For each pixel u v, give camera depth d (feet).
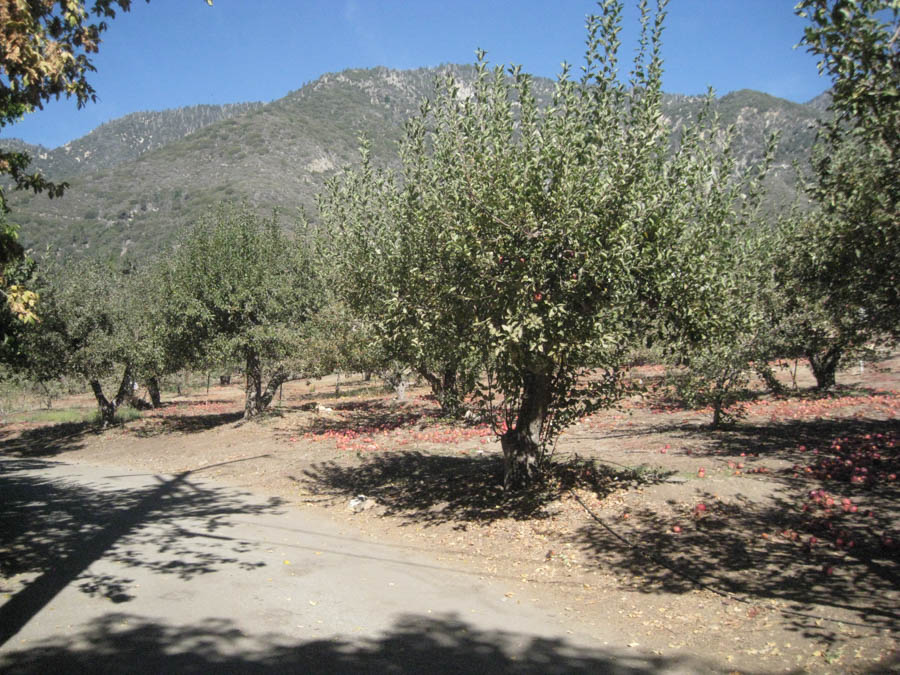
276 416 74.54
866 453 30.76
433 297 26.07
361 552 26.78
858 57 16.46
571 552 24.21
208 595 21.20
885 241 21.76
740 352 40.11
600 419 57.26
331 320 66.80
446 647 16.62
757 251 28.53
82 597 21.09
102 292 80.69
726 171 23.04
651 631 17.20
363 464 45.65
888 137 18.12
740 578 19.70
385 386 109.09
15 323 44.55
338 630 17.93
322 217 42.91
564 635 17.34
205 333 71.41
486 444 47.88
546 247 21.98
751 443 37.65
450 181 25.45
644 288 24.11
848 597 17.25
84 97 21.88
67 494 44.04
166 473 52.70
